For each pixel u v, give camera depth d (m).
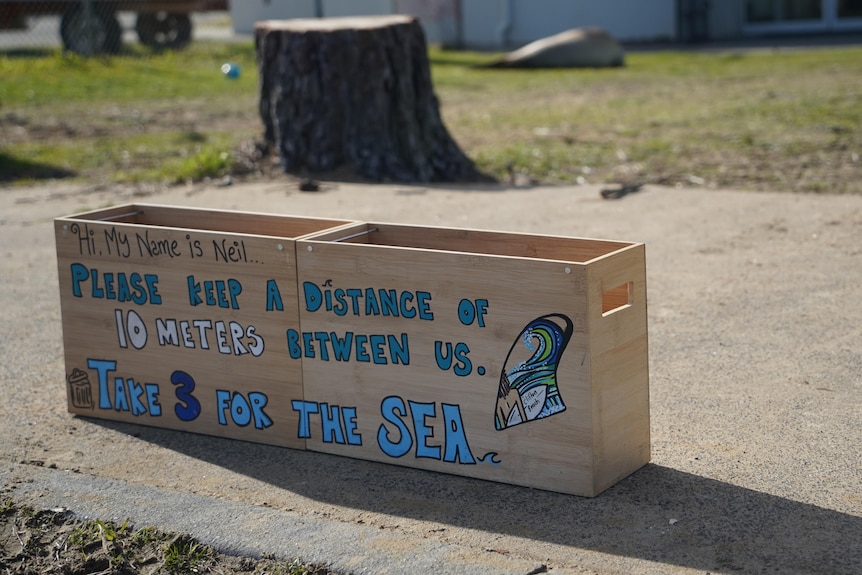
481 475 3.98
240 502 3.87
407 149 10.28
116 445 4.48
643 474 3.99
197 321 4.48
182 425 4.61
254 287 4.31
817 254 7.05
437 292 3.92
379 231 4.55
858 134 11.64
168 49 23.70
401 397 4.08
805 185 9.31
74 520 3.79
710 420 4.50
